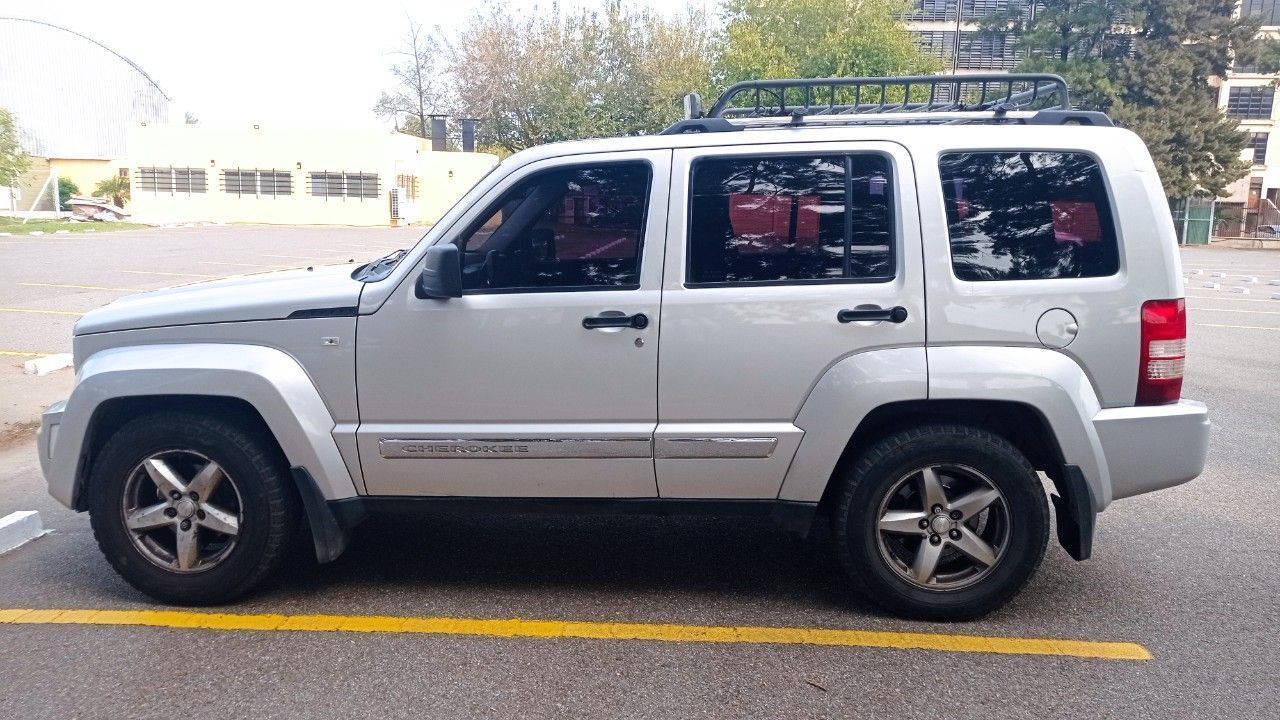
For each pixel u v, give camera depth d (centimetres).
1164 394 400
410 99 5462
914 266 396
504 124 4975
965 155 406
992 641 398
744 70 3375
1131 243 398
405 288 411
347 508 425
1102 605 435
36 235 2877
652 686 360
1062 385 390
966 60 5875
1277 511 573
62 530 536
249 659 381
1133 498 601
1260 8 5494
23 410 796
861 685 361
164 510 424
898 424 412
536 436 409
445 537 520
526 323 407
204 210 4412
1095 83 4388
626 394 407
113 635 403
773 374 401
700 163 410
